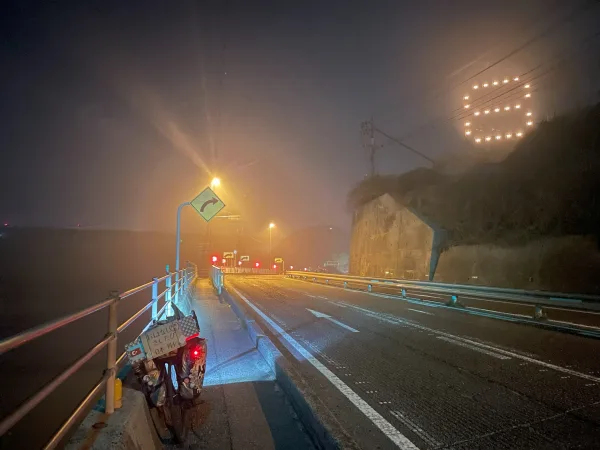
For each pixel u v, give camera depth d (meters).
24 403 2.11
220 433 4.50
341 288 25.92
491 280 20.78
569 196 18.39
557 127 20.98
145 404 4.13
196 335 4.41
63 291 43.03
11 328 29.05
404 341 9.02
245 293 21.80
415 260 27.30
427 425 4.52
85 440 3.10
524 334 9.55
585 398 5.18
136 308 38.25
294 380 5.46
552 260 17.92
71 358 22.25
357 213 39.78
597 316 12.28
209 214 13.72
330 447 3.79
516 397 5.32
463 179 27.22
